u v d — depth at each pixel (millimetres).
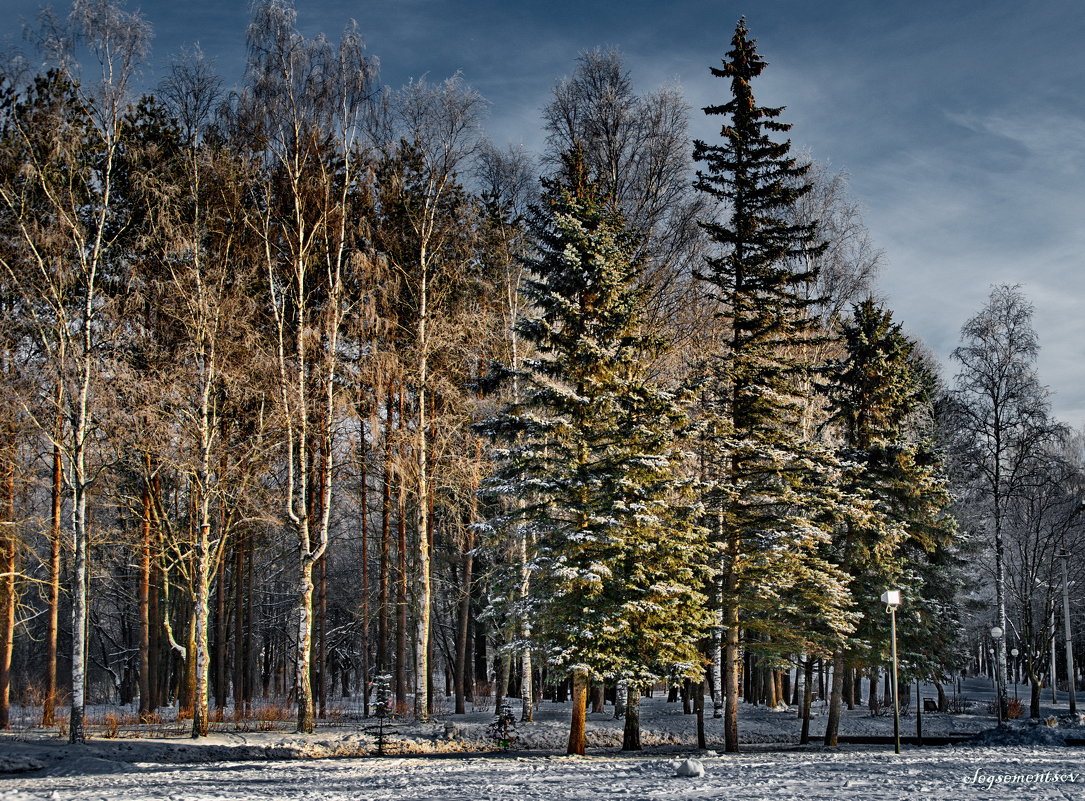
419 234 31234
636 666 23203
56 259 25625
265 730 29875
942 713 44594
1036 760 16375
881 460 30750
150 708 35344
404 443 30453
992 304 41281
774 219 27172
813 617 27938
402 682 35000
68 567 32500
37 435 27547
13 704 46469
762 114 27531
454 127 31062
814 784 13266
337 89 30219
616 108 33594
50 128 25719
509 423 25219
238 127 29750
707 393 27797
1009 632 59688
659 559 24312
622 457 24172
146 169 27891
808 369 27781
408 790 14195
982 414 40812
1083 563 50250
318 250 30672
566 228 25250
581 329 25141
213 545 31172
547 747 28688
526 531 24406
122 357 27250
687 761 15320
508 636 32375
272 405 29375
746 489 26219
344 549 57781
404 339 31281
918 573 35375
